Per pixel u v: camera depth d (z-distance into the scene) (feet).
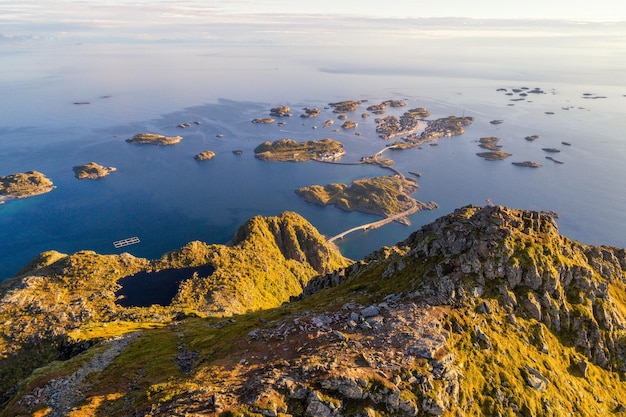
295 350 332.80
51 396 387.14
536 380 330.75
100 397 357.00
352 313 369.09
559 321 393.70
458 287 386.11
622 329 405.59
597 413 336.29
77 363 454.81
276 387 284.20
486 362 332.60
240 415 261.85
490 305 378.12
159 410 289.12
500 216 439.22
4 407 417.90
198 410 272.72
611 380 372.38
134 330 624.59
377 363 304.09
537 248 423.23
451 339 337.72
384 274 469.98
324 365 299.38
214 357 364.58
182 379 337.93
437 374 303.07
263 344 354.74
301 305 490.90
